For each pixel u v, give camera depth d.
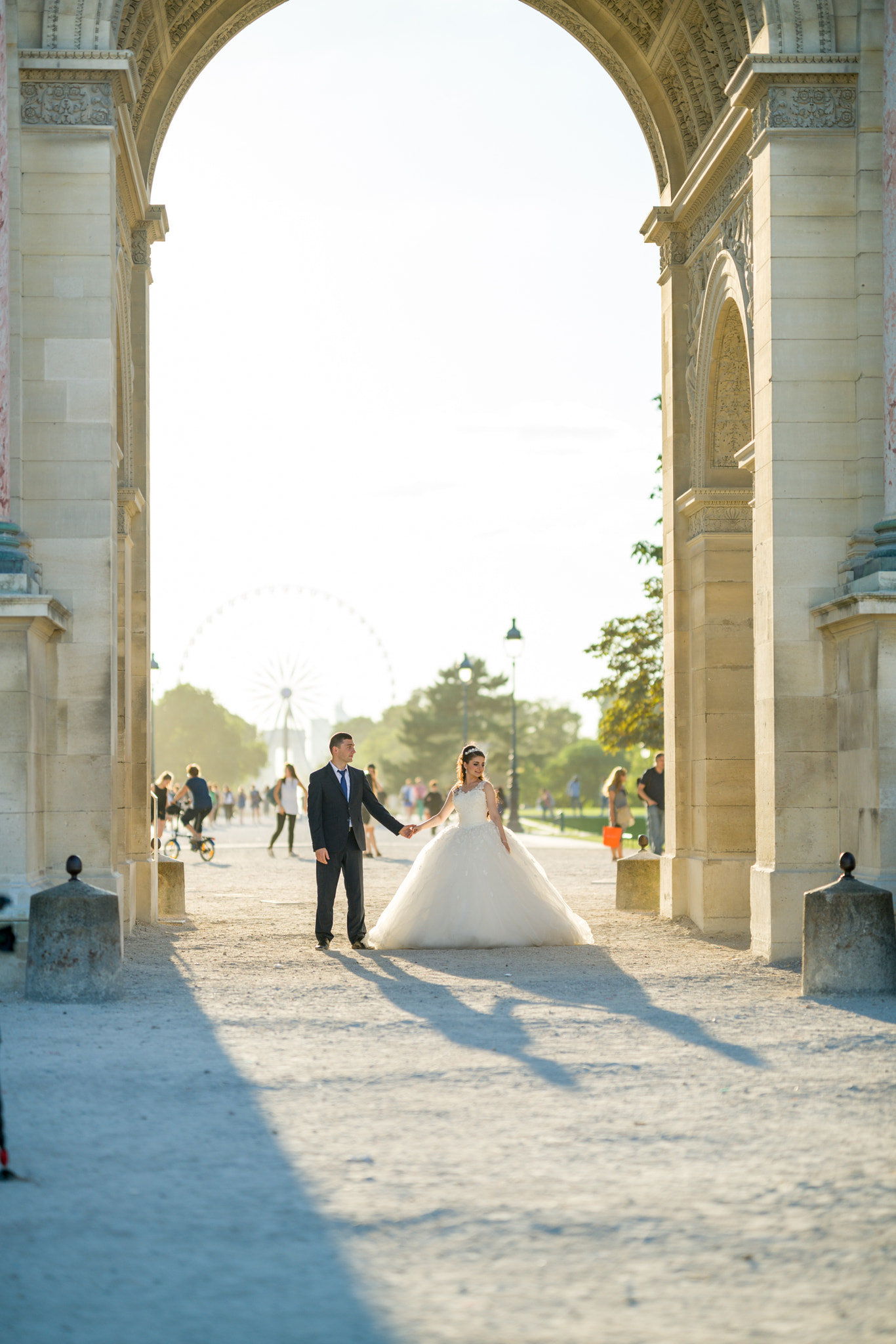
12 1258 6.95
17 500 18.44
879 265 19.19
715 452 24.17
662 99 25.47
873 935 15.29
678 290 25.00
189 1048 12.13
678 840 24.53
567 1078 10.96
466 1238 7.21
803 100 19.38
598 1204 7.76
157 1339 5.99
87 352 18.75
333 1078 10.92
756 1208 7.71
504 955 19.28
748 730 23.59
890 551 18.08
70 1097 10.26
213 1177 8.28
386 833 69.88
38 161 18.86
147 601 24.84
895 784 17.38
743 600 23.78
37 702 17.59
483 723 166.62
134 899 23.12
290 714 140.88
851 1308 6.32
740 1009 14.35
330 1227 7.39
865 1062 11.58
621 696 51.03
